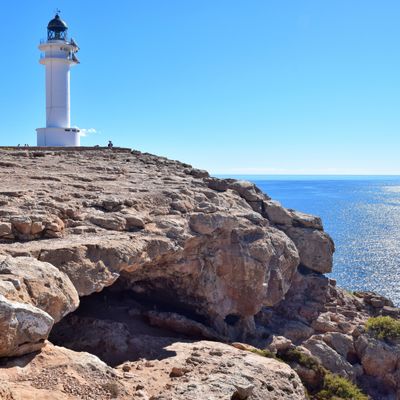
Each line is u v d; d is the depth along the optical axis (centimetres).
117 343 1948
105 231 2069
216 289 2673
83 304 2441
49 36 5653
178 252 2330
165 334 2328
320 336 3119
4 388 942
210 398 1217
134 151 5112
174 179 3503
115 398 1056
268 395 1512
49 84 5578
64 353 1155
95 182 2991
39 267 1349
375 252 9312
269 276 2973
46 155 4150
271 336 2877
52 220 1942
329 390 2486
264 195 4019
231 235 2783
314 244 3797
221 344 2150
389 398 2833
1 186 2466
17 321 1062
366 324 3256
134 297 2706
